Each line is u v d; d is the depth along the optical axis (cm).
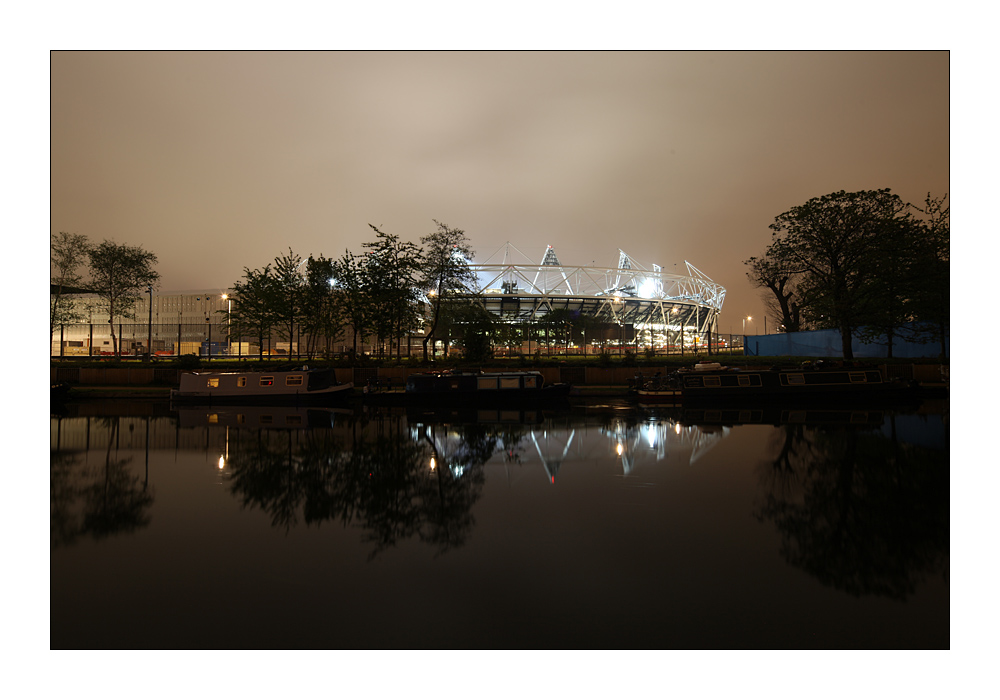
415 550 730
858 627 523
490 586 617
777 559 682
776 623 530
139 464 1314
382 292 4000
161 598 592
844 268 3753
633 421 2069
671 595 589
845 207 3716
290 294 4441
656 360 4141
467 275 4388
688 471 1165
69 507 945
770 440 1543
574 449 1455
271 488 1071
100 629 526
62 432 1872
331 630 523
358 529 816
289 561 696
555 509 905
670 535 773
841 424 1867
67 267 4769
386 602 579
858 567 659
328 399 3016
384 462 1313
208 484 1109
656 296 12150
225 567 680
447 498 982
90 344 4881
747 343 6359
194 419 2278
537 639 506
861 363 3441
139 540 778
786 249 3966
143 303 7800
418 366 3919
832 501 929
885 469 1160
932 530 780
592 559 690
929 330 3856
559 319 7338
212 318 7688
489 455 1386
